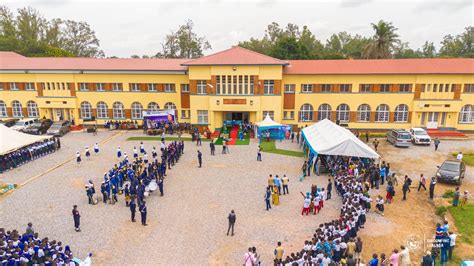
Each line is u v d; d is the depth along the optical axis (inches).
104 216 823.1
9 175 1115.3
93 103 1902.1
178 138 1675.7
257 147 1508.4
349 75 1729.8
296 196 951.0
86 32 4089.6
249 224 783.1
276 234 737.0
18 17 3629.4
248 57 1707.7
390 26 2564.0
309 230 753.0
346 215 697.6
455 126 1736.0
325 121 1422.2
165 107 1891.0
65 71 1839.3
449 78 1675.7
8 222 785.6
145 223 780.0
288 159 1316.4
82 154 1373.0
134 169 1063.6
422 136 1510.8
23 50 3208.7
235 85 1706.4
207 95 1745.8
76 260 620.1
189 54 3791.8
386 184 1052.5
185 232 746.8
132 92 1875.0
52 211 846.5
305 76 1758.1
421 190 995.3
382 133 1745.8
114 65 1883.6
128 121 1897.1
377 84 1728.6
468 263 559.8
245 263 575.2
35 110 1951.3
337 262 616.1
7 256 575.5
